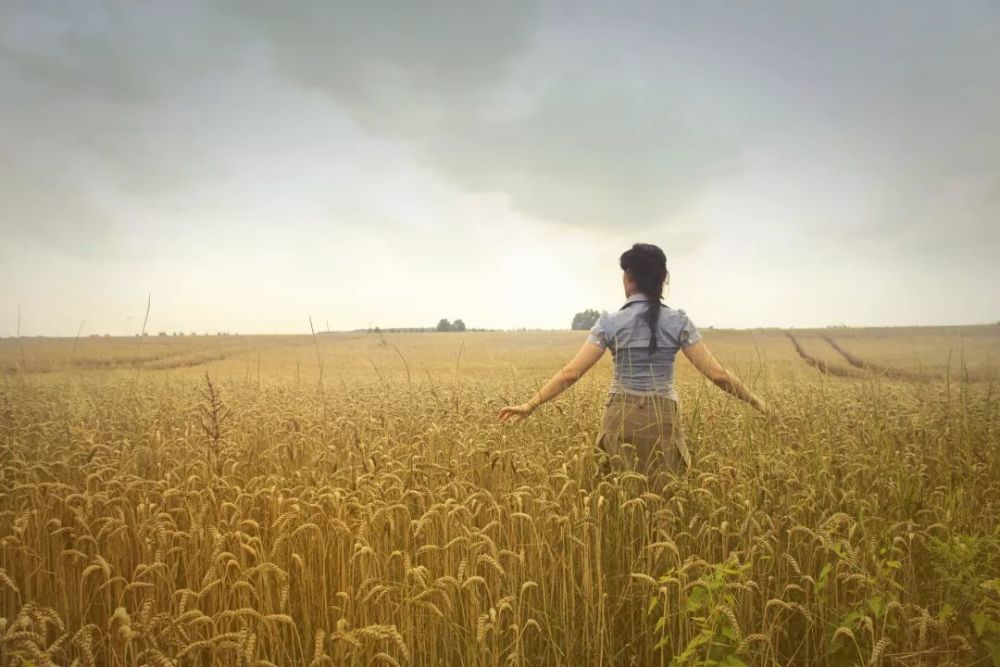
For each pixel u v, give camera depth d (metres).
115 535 4.20
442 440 5.73
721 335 49.41
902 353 31.89
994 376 7.55
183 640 3.30
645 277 4.72
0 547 4.21
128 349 50.72
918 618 2.90
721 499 4.25
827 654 3.36
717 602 3.24
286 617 3.07
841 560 3.27
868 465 4.85
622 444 4.52
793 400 7.20
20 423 7.43
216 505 4.30
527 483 4.66
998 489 4.65
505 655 3.61
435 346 54.34
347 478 4.67
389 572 4.05
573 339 63.41
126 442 5.83
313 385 13.06
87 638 2.85
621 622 4.10
